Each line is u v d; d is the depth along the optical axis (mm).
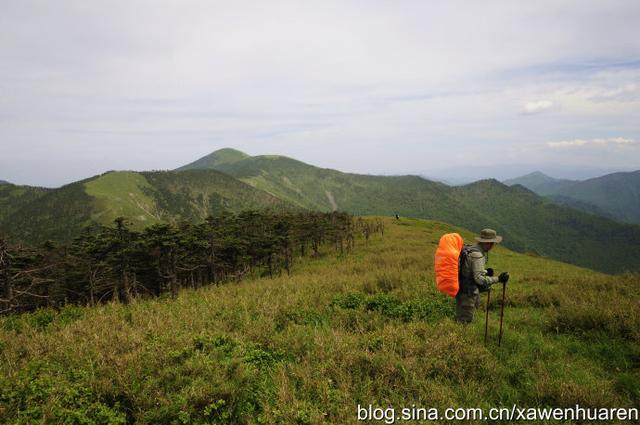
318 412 3895
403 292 10039
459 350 5344
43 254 34906
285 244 41062
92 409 4000
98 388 4391
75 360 5227
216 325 7141
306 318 7770
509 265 28219
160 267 35062
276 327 7395
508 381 4898
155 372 4785
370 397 4223
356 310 7859
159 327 6777
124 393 4355
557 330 6637
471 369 5023
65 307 9875
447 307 8102
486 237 6723
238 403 4270
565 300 8172
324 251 50562
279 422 3854
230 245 38406
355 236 57250
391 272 14055
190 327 6988
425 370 4902
